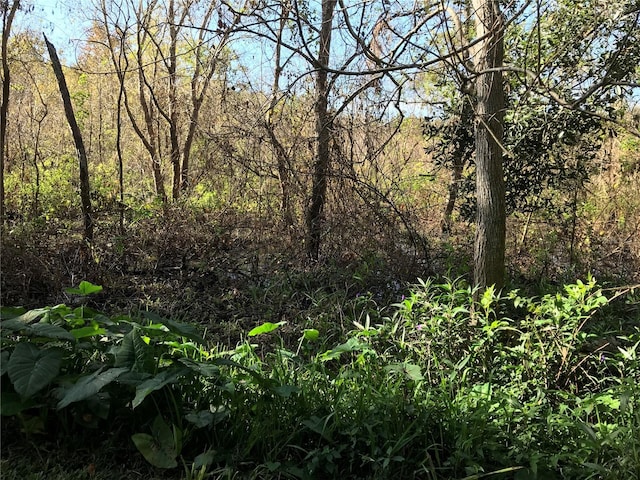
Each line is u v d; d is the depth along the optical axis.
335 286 5.39
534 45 6.11
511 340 4.04
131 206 8.30
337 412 2.87
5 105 5.97
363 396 2.99
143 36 9.46
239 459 2.70
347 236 5.90
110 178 10.92
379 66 4.10
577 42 5.04
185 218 6.73
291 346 4.49
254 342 4.55
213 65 7.86
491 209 4.30
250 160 6.14
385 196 6.06
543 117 6.02
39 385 2.51
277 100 5.84
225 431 2.85
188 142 9.35
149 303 5.28
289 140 6.32
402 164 7.36
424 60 4.74
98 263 5.73
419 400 3.03
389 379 3.24
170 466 2.58
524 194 7.16
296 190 6.09
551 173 6.93
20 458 2.57
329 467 2.67
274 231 6.11
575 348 3.45
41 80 12.05
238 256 6.21
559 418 3.00
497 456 2.76
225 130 6.83
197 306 5.31
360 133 6.30
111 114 12.62
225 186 7.27
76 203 8.16
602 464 2.69
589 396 3.32
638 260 6.98
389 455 2.66
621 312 5.18
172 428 2.75
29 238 5.73
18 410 2.57
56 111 12.29
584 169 7.13
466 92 4.51
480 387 3.33
